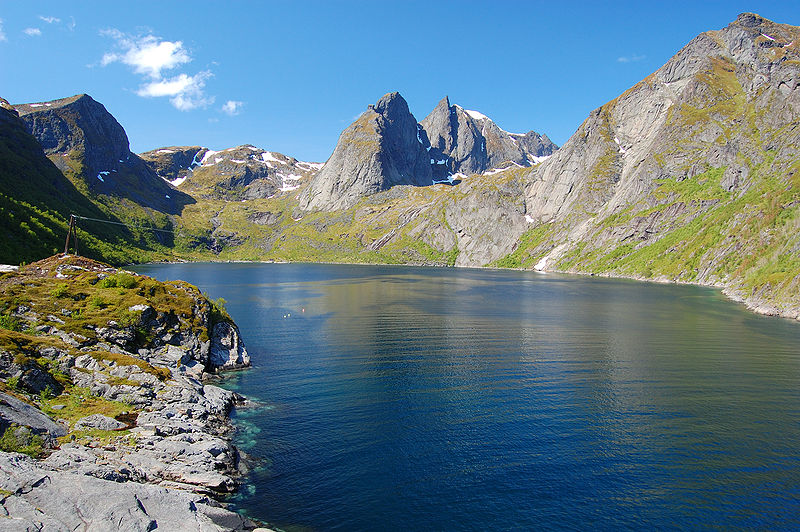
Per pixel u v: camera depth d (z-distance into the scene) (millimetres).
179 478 28109
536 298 132625
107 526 19984
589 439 37281
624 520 26969
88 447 28609
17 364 34969
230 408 43469
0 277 57875
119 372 41375
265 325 85688
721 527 26500
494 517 27016
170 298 61375
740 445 36438
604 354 64688
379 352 65562
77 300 54562
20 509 19250
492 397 46938
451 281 195750
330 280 191625
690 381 52375
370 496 28844
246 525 25234
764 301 110875
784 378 53500
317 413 42531
